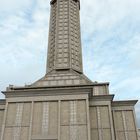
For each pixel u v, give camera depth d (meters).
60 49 63.62
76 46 66.06
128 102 43.78
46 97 40.06
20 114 38.94
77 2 78.56
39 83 49.22
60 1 75.94
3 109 43.75
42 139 36.00
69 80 49.25
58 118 37.44
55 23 71.06
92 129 39.38
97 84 48.78
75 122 36.81
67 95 39.72
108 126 39.22
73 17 72.75
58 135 35.81
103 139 38.22
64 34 67.06
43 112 38.66
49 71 59.38
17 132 37.19
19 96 40.75
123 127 41.56
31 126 37.34
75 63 62.03
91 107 41.53
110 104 41.53
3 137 36.94
